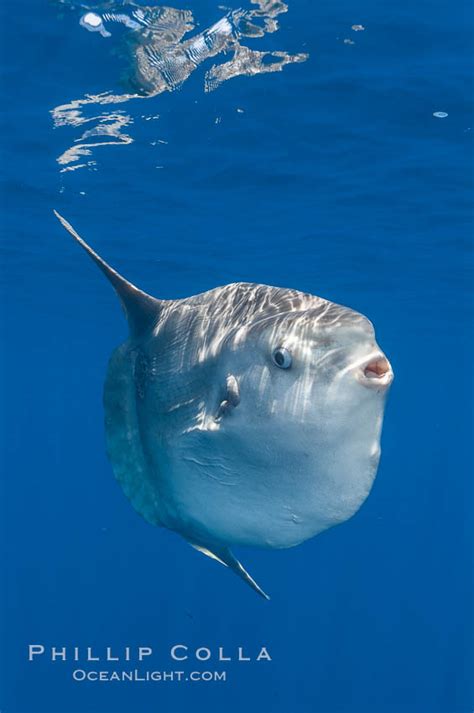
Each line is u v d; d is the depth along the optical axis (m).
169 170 14.22
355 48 9.70
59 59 9.89
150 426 3.84
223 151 13.27
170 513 3.87
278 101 11.21
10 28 9.21
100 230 18.30
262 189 15.16
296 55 9.84
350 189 15.02
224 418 3.09
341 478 2.83
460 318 30.39
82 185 15.09
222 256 20.97
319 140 12.66
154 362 3.86
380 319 32.44
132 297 4.05
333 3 8.66
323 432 2.78
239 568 3.99
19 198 15.86
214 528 3.55
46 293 27.75
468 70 10.16
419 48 9.65
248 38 9.41
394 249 19.56
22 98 11.08
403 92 10.86
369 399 2.69
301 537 3.15
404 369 56.12
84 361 59.09
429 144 12.67
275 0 8.58
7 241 19.53
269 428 2.91
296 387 2.81
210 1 8.53
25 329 39.75
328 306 2.96
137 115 11.71
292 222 17.41
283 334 2.88
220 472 3.28
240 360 3.04
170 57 9.83
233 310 3.56
